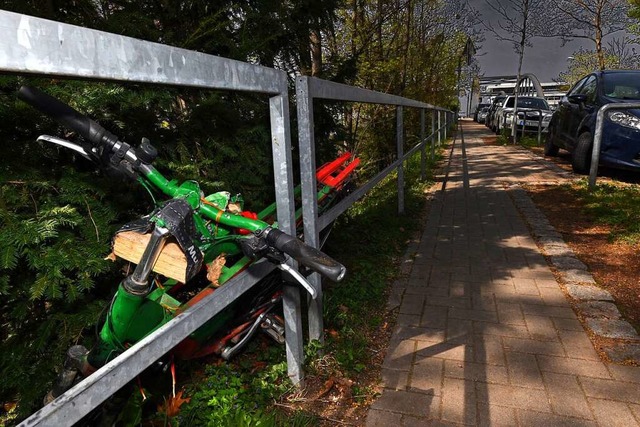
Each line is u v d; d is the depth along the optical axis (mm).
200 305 1601
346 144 5246
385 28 9531
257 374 2486
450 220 5582
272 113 2016
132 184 2043
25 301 1856
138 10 2396
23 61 957
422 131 7434
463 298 3455
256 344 2730
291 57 3363
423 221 5598
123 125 2129
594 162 6574
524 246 4543
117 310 1584
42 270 1721
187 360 2434
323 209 2910
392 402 2334
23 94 1447
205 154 2609
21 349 1909
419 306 3350
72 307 2020
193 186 1660
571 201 6168
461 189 7328
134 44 1218
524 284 3670
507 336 2916
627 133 7023
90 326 2004
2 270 1689
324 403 2332
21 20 948
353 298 3420
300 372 2395
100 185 1968
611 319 3092
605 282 3693
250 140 2828
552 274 3848
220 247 1808
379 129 8922
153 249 1403
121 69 1184
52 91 1867
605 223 5133
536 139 15141
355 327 3041
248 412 2170
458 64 15102
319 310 2596
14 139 1846
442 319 3154
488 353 2736
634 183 7129
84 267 1799
